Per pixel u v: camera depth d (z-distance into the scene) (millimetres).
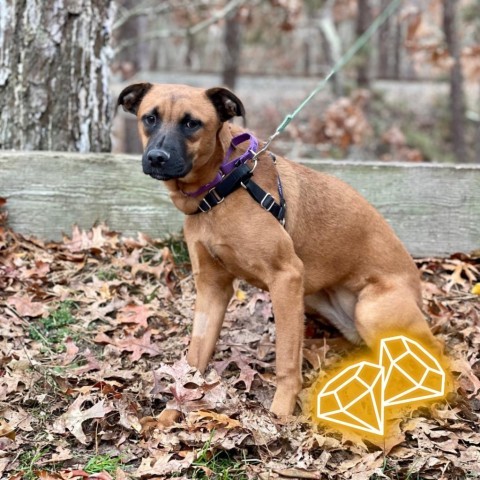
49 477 1061
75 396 1263
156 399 1271
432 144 6441
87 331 1490
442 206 1844
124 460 1123
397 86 7191
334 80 6176
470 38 6664
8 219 1820
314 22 5852
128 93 1301
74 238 1787
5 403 1222
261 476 1079
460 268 1756
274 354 1458
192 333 1344
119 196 1837
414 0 6215
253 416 1185
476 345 1452
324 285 1407
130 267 1717
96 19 1938
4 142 1917
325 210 1371
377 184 1843
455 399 1277
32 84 1894
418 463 1117
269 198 1246
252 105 6637
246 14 4312
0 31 1893
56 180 1820
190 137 1188
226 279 1345
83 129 1945
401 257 1424
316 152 5230
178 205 1279
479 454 1150
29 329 1467
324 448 1152
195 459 1110
